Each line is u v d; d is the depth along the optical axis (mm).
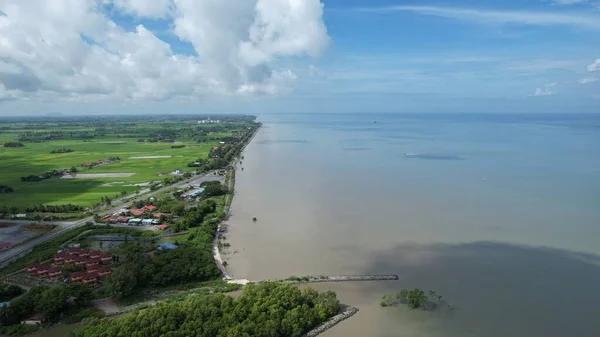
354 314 68812
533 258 89500
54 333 64188
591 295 74062
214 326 59438
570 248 94438
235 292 76000
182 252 88500
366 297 74375
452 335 62844
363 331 63969
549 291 75562
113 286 73438
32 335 63656
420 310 69625
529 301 72312
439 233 105438
